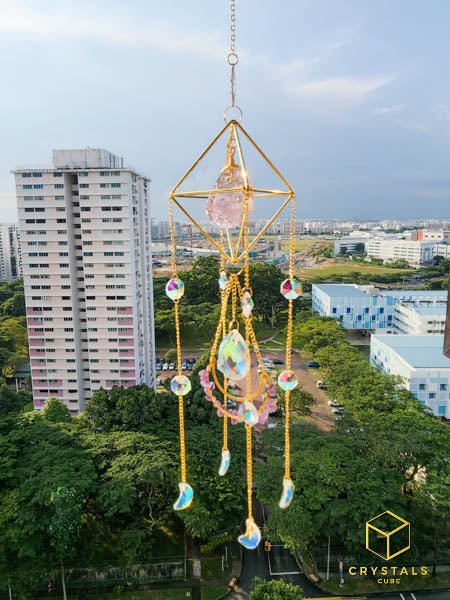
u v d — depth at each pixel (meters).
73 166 40.94
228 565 25.89
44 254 41.91
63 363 43.94
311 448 27.77
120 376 43.75
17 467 25.70
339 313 72.00
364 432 30.19
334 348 52.66
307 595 23.83
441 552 26.11
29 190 40.81
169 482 26.06
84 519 27.44
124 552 23.95
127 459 26.48
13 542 21.98
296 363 62.44
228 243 5.83
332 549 26.28
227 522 26.02
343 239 197.00
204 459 27.72
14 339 60.59
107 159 41.44
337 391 41.31
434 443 27.88
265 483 25.19
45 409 34.34
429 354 46.81
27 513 22.36
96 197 40.62
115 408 34.28
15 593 22.83
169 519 28.92
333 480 24.27
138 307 44.31
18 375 54.50
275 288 80.50
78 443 28.95
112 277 42.00
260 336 75.50
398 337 53.84
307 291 107.25
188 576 25.17
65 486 23.23
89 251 41.62
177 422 34.06
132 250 41.78
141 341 45.34
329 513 23.31
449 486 24.52
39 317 43.12
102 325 43.03
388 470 26.36
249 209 5.67
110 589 24.39
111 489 24.23
